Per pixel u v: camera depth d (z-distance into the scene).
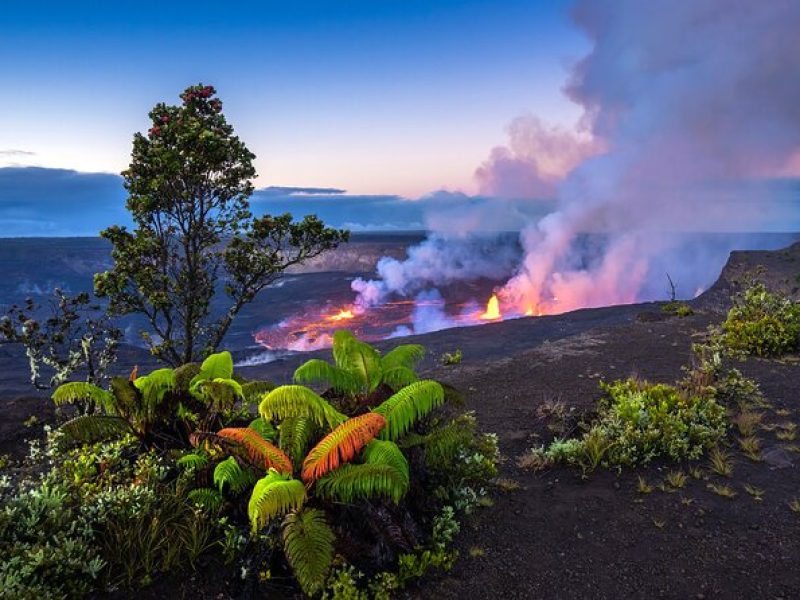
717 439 8.03
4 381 24.86
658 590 5.06
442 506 6.29
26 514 5.21
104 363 11.22
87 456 6.61
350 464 5.24
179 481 5.73
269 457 5.30
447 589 5.08
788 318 14.14
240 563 4.94
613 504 6.60
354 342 7.18
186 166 11.48
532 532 6.07
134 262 11.34
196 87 12.00
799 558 5.36
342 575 4.71
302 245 13.06
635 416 8.25
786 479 6.96
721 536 5.82
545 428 9.18
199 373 7.69
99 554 4.93
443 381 12.48
